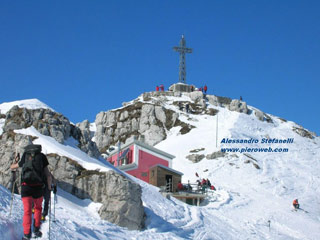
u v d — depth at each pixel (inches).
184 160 2721.5
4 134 1094.4
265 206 1863.9
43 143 1107.3
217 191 1963.6
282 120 4037.9
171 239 999.0
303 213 1833.2
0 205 627.5
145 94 4269.2
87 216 905.5
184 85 4362.7
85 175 1039.0
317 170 2672.2
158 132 3489.2
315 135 3732.8
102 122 3890.3
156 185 1833.2
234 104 3941.9
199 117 3708.2
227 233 1330.0
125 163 2174.0
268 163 2709.2
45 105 1797.5
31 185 391.9
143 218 1071.6
